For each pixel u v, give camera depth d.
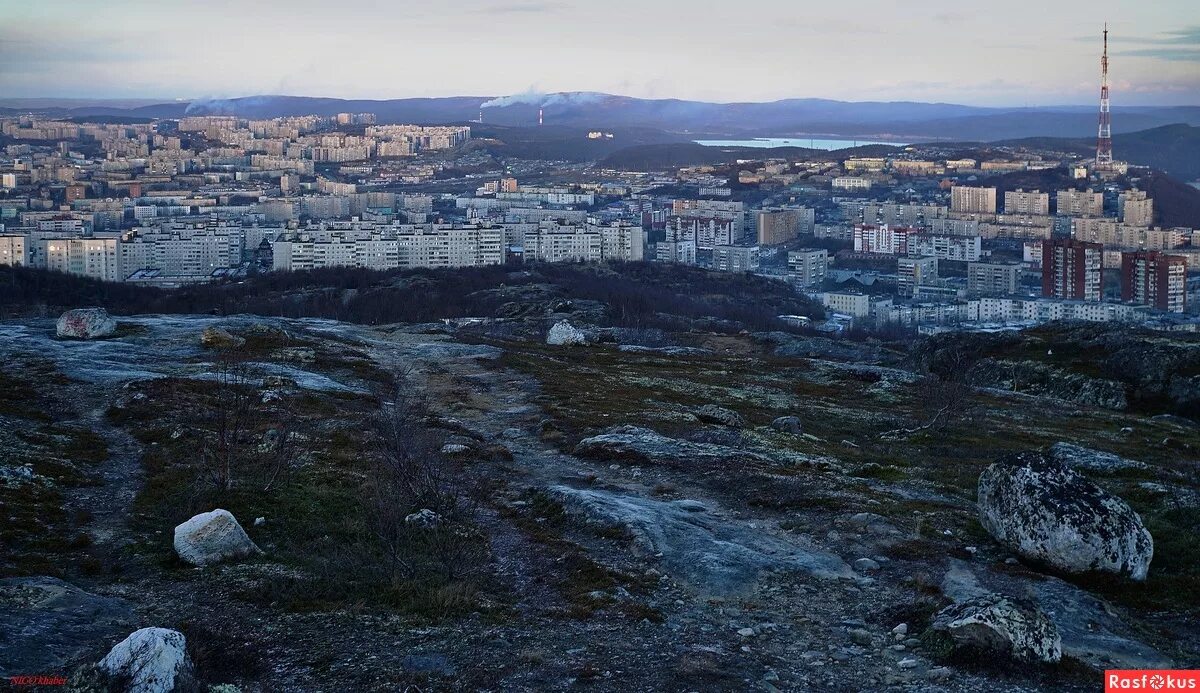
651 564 39.28
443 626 31.77
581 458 59.12
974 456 65.81
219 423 55.69
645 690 27.73
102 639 29.41
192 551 37.31
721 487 51.25
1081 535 38.38
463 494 49.00
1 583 32.69
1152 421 88.06
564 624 32.78
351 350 104.81
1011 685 29.06
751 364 115.38
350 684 27.34
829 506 46.78
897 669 30.16
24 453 50.91
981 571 38.59
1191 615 35.38
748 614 34.53
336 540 40.47
